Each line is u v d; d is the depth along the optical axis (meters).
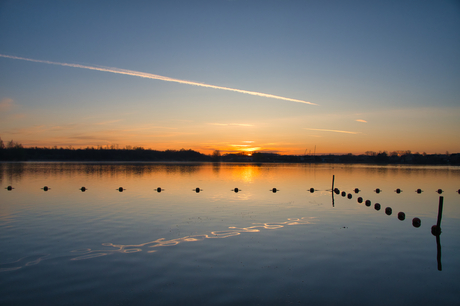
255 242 16.80
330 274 12.76
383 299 10.86
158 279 12.09
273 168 124.12
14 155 166.38
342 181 57.84
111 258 14.20
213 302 10.41
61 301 10.43
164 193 38.00
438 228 18.66
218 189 43.09
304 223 21.47
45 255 14.59
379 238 17.95
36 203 29.64
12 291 11.09
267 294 10.99
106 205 28.62
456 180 60.41
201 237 17.67
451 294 11.28
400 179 63.03
